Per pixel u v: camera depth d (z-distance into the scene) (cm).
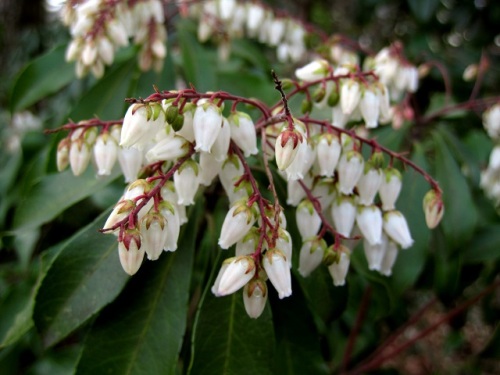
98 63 14
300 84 11
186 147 9
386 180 11
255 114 15
